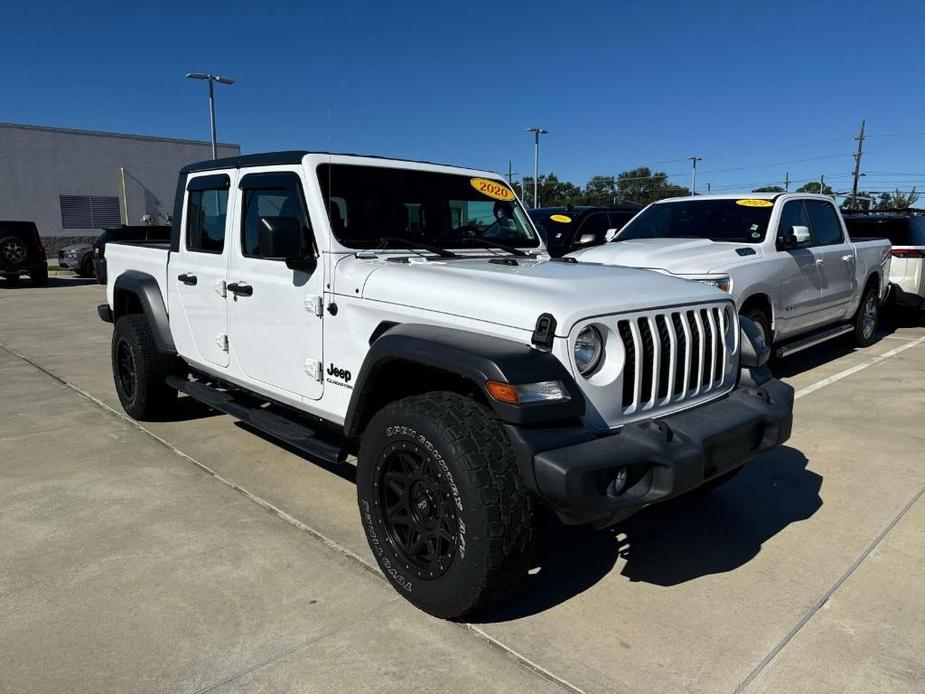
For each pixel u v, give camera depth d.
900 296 10.05
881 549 3.54
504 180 4.64
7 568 3.30
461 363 2.68
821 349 8.88
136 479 4.42
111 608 2.97
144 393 5.36
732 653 2.70
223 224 4.37
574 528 3.82
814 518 3.90
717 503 4.12
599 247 7.04
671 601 3.08
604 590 3.17
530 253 4.32
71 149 32.31
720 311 3.35
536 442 2.56
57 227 32.38
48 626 2.84
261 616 2.92
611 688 2.50
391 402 3.09
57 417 5.80
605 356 2.83
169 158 35.16
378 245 3.77
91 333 10.33
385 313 3.27
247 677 2.54
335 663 2.62
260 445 5.09
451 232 4.20
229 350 4.39
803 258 7.06
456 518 2.67
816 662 2.64
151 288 5.16
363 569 3.32
